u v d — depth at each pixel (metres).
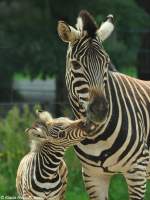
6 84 31.22
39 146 12.11
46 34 29.38
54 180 12.20
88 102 10.98
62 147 11.95
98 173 12.02
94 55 11.00
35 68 29.59
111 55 28.66
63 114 19.86
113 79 11.99
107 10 28.30
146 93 12.36
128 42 29.31
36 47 29.45
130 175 11.87
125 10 28.48
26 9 30.73
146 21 28.75
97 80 10.94
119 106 11.79
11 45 29.95
